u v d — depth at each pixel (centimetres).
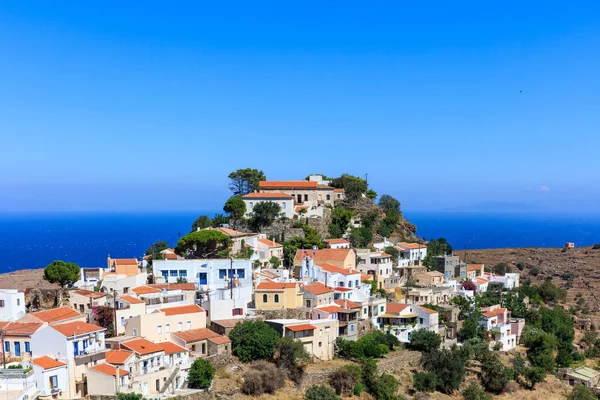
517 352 15488
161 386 10000
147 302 12475
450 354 13050
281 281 14888
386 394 11588
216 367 10969
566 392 13925
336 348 12900
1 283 16575
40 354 9431
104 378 9212
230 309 12744
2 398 8219
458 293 17838
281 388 11025
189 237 16725
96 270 15775
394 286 17875
